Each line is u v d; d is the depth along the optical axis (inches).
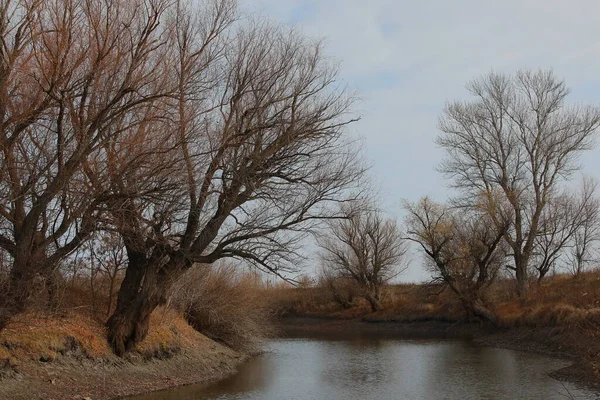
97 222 640.4
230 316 1232.8
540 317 1454.2
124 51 622.8
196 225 795.4
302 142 819.4
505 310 1718.8
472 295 1822.1
